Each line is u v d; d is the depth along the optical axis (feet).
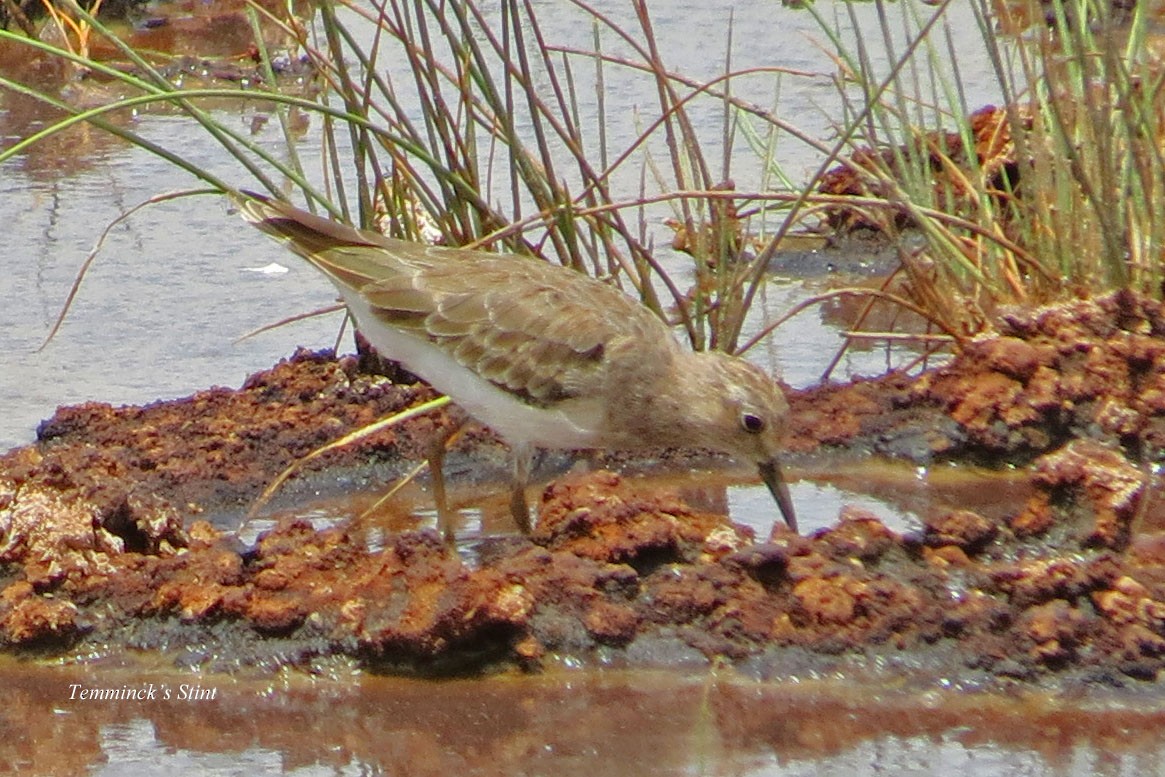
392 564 32.81
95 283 51.60
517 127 61.46
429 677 31.55
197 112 40.52
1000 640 31.35
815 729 29.19
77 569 33.55
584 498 34.73
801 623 32.07
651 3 79.36
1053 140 45.93
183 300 50.70
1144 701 30.07
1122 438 41.65
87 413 42.09
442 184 42.65
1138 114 45.78
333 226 37.40
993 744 28.50
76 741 29.30
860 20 74.90
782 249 56.80
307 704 30.73
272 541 34.06
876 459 42.29
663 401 36.91
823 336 49.44
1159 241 44.96
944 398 42.93
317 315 46.26
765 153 51.62
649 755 28.25
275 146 61.46
